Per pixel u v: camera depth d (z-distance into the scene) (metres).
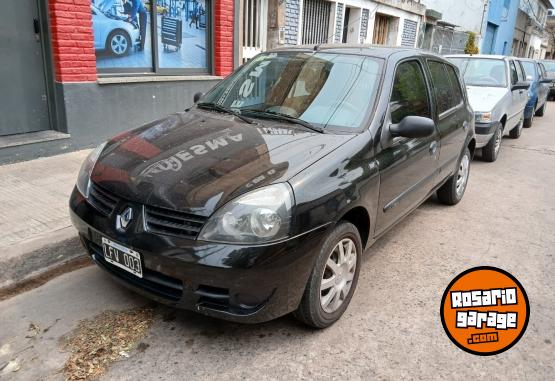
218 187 2.53
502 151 8.89
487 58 8.85
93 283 3.38
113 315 3.01
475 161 7.96
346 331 2.98
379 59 3.70
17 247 3.43
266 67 3.94
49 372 2.51
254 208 2.43
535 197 6.02
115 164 2.94
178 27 7.09
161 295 2.62
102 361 2.60
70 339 2.77
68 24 5.34
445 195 5.37
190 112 3.73
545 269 3.98
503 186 6.46
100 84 5.85
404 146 3.60
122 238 2.59
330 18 11.09
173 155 2.86
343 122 3.28
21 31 5.22
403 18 14.48
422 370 2.68
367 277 3.69
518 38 36.94
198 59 7.62
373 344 2.87
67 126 5.61
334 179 2.77
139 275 2.60
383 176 3.26
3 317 2.95
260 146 2.91
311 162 2.76
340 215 2.74
